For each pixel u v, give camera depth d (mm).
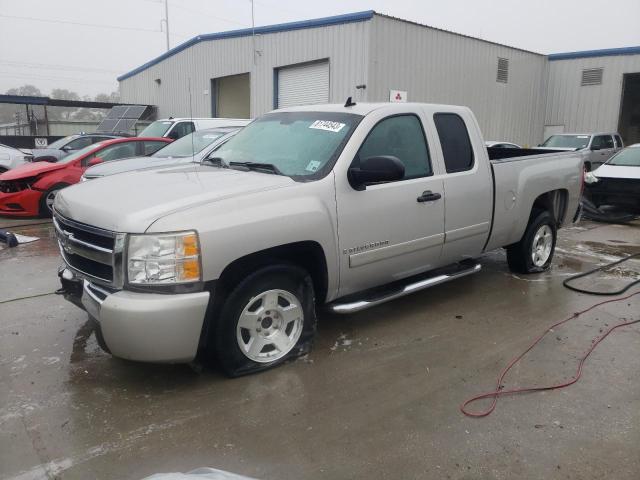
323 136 4398
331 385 3742
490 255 7566
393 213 4410
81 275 3723
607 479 2807
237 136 5168
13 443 3025
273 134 4762
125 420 3277
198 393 3604
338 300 4434
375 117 4457
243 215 3537
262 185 3801
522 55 24203
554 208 6719
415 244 4652
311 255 4105
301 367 3996
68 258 3908
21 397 3523
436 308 5316
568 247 8242
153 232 3273
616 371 4012
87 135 15086
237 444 3061
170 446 3031
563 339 4590
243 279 3672
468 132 5234
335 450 3021
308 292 4066
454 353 4289
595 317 5105
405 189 4496
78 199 3863
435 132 4895
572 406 3516
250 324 3775
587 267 6961
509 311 5250
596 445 3096
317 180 3992
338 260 4102
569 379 3875
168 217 3318
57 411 3365
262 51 21297
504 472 2855
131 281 3311
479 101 22328
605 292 5840
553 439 3148
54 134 31516
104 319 3305
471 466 2902
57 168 9945
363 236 4234
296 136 4566
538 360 4180
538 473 2850
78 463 2869
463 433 3201
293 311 3994
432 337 4598
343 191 4082
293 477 2791
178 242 3291
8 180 9672
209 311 3477
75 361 4051
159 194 3646
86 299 3605
